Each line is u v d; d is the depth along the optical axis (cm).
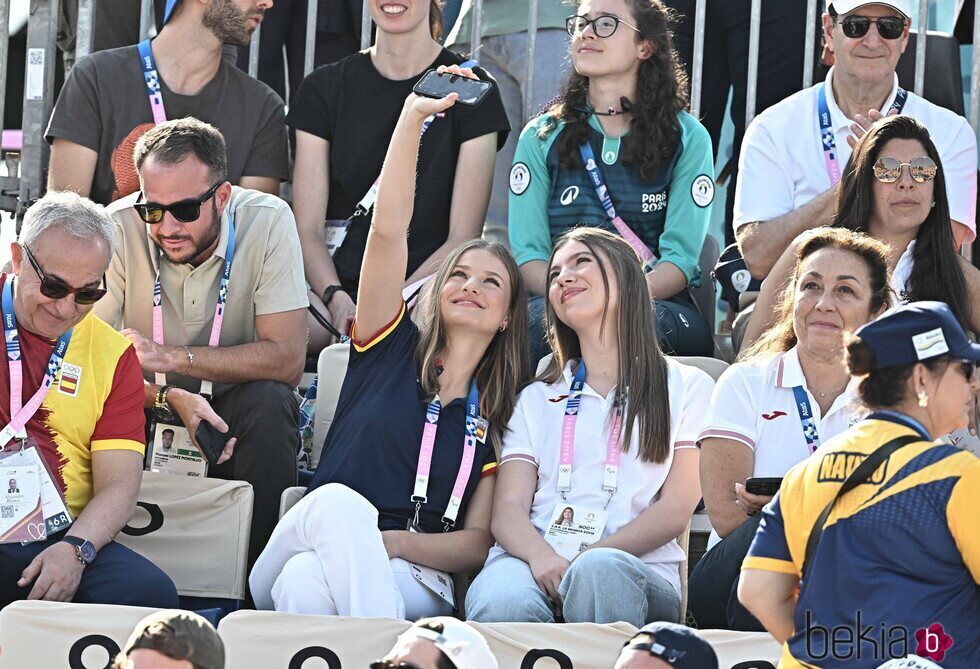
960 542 1096
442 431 1705
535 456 1708
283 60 2616
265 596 1600
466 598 1605
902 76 2336
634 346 1703
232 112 2189
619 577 1505
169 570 1681
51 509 1573
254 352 1838
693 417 1706
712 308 2319
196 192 1784
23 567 1548
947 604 1103
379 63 2222
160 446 1788
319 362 1920
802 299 1614
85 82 2139
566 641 1441
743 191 2108
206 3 2125
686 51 2502
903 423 1151
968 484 1097
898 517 1111
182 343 1875
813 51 2311
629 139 2098
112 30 2523
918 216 1814
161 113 2139
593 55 2105
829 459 1162
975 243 2295
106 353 1650
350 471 1670
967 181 2086
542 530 1659
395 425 1688
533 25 2353
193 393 1847
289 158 2372
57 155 2130
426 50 2220
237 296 1873
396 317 1738
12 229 2466
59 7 2439
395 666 1116
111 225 1602
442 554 1647
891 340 1156
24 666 1431
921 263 1823
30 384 1612
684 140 2116
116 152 2133
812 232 1655
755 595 1191
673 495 1666
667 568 1642
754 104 2336
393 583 1537
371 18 2400
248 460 1772
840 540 1131
